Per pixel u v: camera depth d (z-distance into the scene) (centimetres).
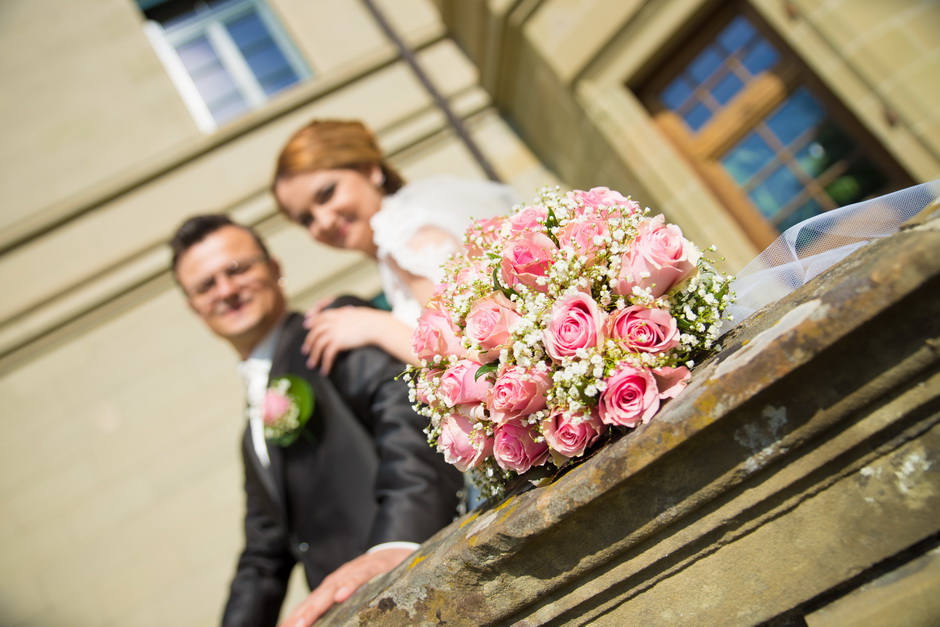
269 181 610
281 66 689
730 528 93
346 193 234
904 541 86
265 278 240
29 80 650
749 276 123
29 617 505
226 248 238
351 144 240
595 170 575
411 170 623
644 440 90
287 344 223
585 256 112
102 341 571
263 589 221
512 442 113
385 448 185
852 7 423
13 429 552
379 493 180
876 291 78
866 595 89
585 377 105
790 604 93
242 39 700
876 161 435
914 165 406
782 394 86
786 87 466
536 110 602
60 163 625
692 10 484
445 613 106
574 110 548
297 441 205
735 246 477
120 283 580
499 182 611
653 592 99
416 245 201
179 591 508
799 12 440
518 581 103
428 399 124
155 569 514
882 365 82
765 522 91
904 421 84
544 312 111
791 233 118
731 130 493
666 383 102
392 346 201
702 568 96
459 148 631
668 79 520
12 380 562
